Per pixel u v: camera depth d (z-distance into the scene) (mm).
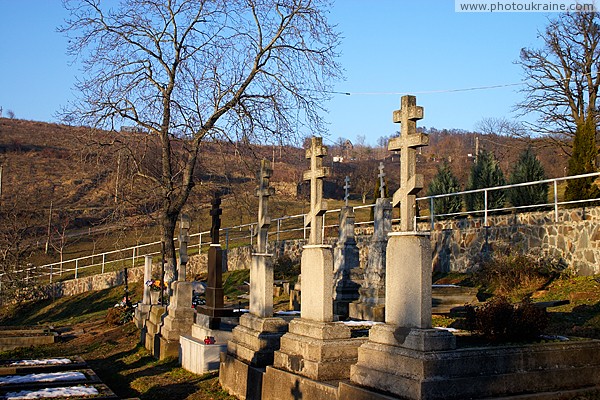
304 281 9977
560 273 17562
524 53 34656
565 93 33438
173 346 15922
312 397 8609
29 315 36688
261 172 12227
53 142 83688
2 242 43062
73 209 55250
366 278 16828
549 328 12266
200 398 11430
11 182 62844
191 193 30453
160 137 25266
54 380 12320
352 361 9062
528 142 34844
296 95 24859
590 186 21719
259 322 11211
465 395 7238
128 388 13227
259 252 12055
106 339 21469
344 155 97000
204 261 34812
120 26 24266
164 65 24750
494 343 8406
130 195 25641
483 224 20922
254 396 10328
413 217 8094
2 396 10805
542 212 18938
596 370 8398
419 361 7148
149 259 22750
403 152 8258
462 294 16172
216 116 25141
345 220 19125
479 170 27797
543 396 7590
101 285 37531
